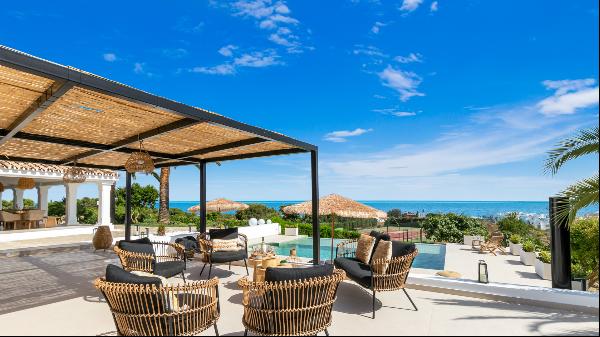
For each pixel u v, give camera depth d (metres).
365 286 4.86
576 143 4.82
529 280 7.82
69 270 7.61
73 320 4.54
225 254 7.03
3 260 8.90
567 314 4.60
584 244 7.15
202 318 3.64
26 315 4.74
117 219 21.78
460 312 4.71
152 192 25.61
